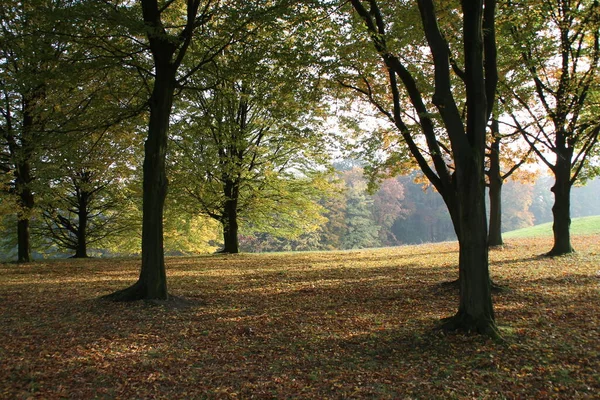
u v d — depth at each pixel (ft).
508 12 37.73
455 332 21.31
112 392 16.58
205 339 23.07
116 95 38.45
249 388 16.96
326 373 18.21
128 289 31.86
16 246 84.89
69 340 22.59
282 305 30.96
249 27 35.29
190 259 64.85
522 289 32.32
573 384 15.84
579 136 48.44
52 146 39.17
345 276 44.06
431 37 22.31
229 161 62.13
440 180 28.78
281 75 36.11
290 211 81.15
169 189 65.57
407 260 57.06
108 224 85.25
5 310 28.94
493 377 16.78
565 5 44.24
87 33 31.60
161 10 32.32
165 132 32.40
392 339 21.89
